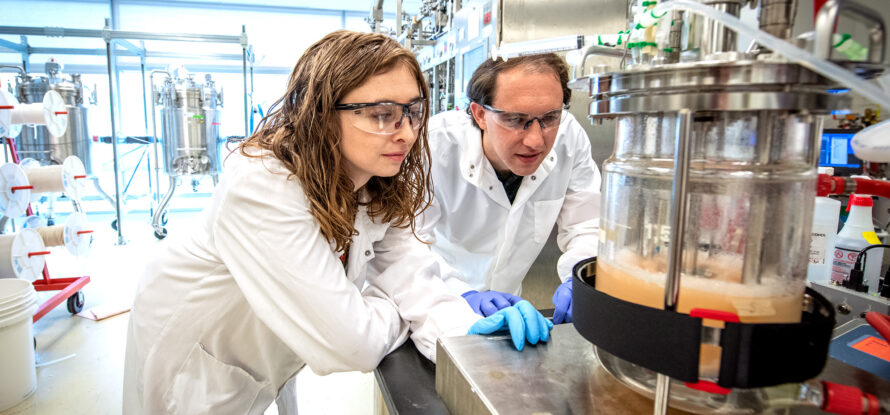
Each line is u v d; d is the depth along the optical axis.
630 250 0.57
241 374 1.15
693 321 0.45
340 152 0.88
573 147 1.67
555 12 2.02
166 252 1.08
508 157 1.29
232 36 5.20
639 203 0.56
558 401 0.59
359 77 0.81
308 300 0.85
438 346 0.77
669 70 0.46
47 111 2.99
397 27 3.60
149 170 6.42
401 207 1.09
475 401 0.62
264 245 0.84
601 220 0.63
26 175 2.72
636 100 0.50
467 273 1.92
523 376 0.65
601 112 0.58
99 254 4.55
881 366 0.70
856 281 0.95
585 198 1.73
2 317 2.00
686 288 0.49
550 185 1.70
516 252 1.84
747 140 0.49
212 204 1.01
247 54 5.97
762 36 0.41
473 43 2.33
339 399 2.23
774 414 0.55
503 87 1.19
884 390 0.60
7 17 6.09
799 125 0.50
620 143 0.62
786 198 0.50
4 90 2.38
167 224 5.89
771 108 0.44
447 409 0.75
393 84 0.82
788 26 0.49
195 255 1.02
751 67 0.43
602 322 0.52
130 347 1.22
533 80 1.16
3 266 2.53
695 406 0.56
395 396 0.82
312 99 0.84
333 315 0.85
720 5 0.50
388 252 1.18
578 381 0.64
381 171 0.88
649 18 0.57
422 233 1.43
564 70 1.22
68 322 2.99
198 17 6.79
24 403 2.12
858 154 0.63
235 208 0.85
